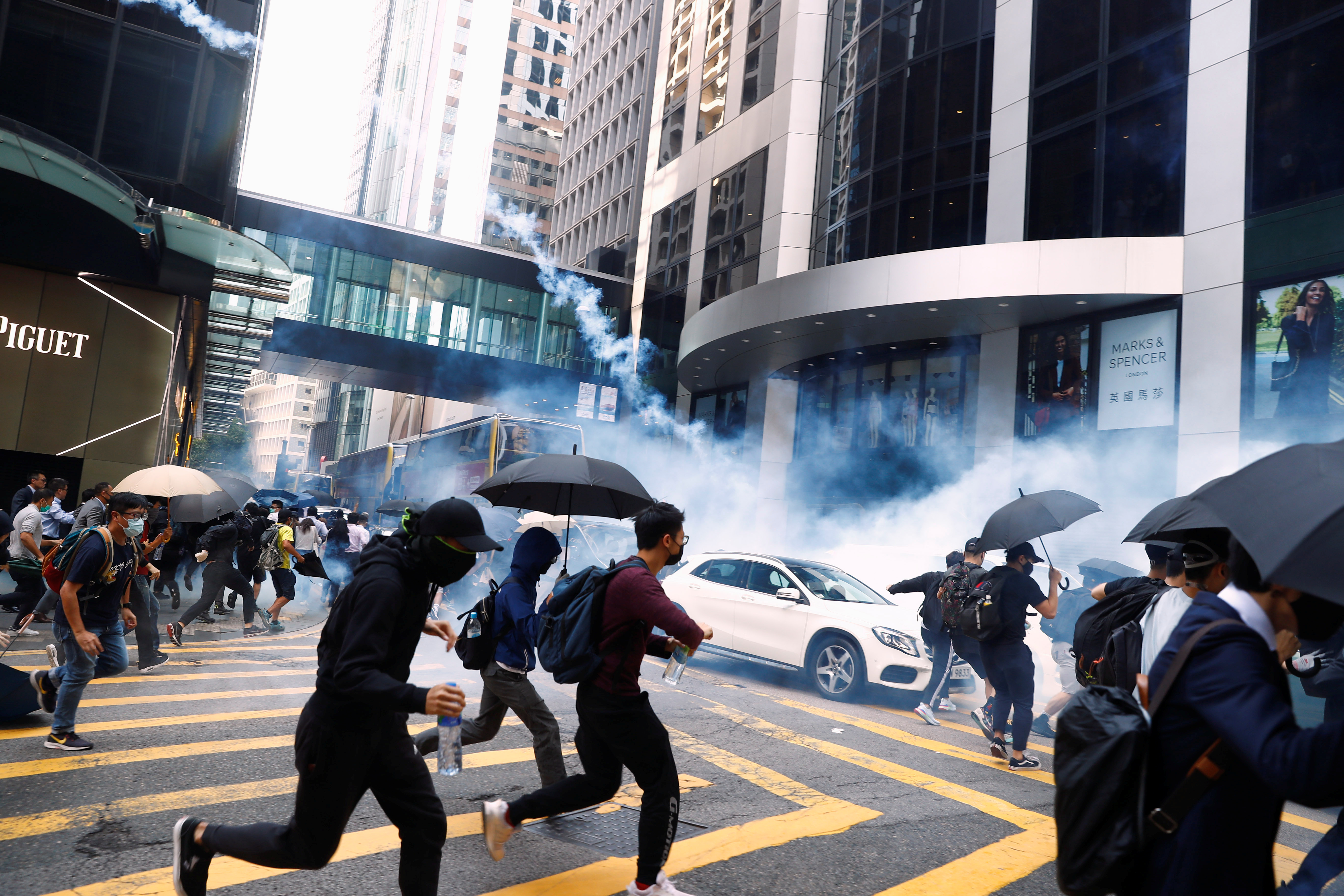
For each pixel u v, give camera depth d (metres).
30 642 9.05
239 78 20.38
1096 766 1.87
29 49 18.14
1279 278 15.02
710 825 4.76
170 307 19.08
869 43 23.72
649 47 42.00
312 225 31.70
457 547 2.86
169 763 5.23
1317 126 14.77
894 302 18.95
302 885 3.60
